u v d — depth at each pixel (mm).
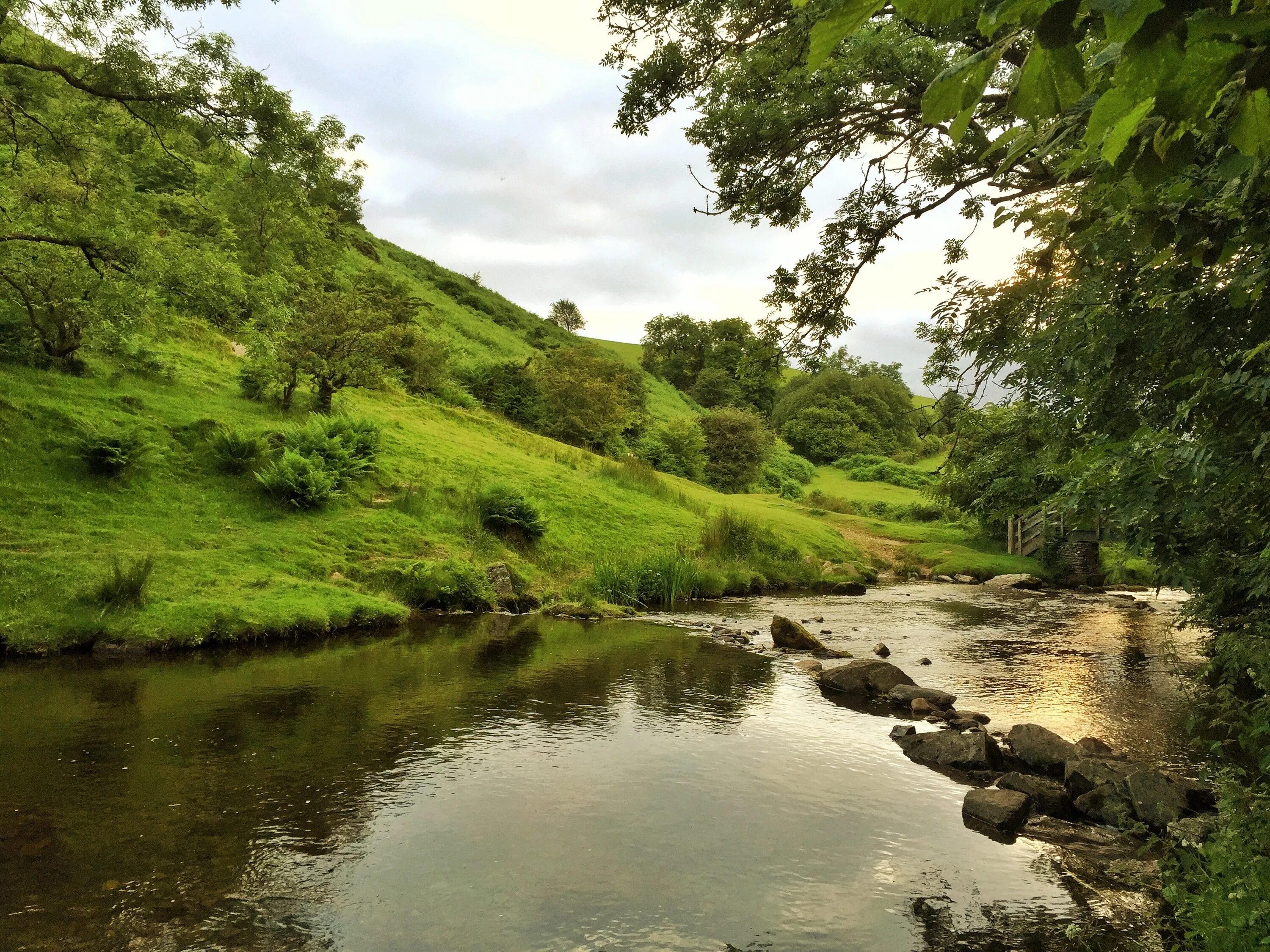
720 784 5871
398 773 5805
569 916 3932
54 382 14477
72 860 4277
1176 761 6699
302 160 11969
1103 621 16047
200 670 8695
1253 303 2680
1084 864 4781
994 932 3938
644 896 4156
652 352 75812
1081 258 3373
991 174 5734
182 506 13297
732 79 6629
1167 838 5117
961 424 5023
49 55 11078
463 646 10820
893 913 4098
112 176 12641
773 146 6500
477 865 4434
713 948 3711
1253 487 2717
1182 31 720
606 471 25375
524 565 16641
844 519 34688
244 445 14914
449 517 16812
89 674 8234
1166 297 2840
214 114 11164
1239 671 4301
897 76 5809
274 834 4711
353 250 45562
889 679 9281
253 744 6289
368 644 10664
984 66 864
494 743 6582
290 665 9148
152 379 16922
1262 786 4113
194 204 20641
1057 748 6746
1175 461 2758
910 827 5258
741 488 43562
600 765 6148
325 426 17156
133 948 3508
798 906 4133
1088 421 3662
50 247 12977
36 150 11883
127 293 12797
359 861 4422
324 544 13922
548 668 9570
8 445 12266
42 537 10883
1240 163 1091
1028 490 4484
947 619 15789
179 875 4180
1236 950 3062
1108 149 873
